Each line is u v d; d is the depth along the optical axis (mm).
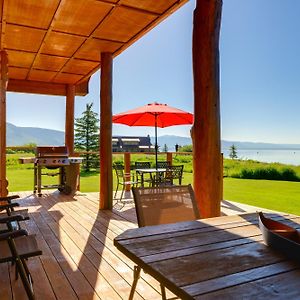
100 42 4707
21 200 5793
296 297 804
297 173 10227
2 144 5164
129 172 6980
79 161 6523
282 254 1126
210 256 1113
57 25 4102
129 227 3869
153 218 1842
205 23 2672
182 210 1968
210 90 2672
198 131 2740
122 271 2469
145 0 3451
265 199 6039
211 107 2678
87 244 3164
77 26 4129
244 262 1052
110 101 5176
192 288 856
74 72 6480
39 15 3795
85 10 3672
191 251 1168
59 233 3576
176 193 1990
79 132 23578
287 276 938
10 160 12523
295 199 6051
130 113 6047
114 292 2100
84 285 2211
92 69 6250
